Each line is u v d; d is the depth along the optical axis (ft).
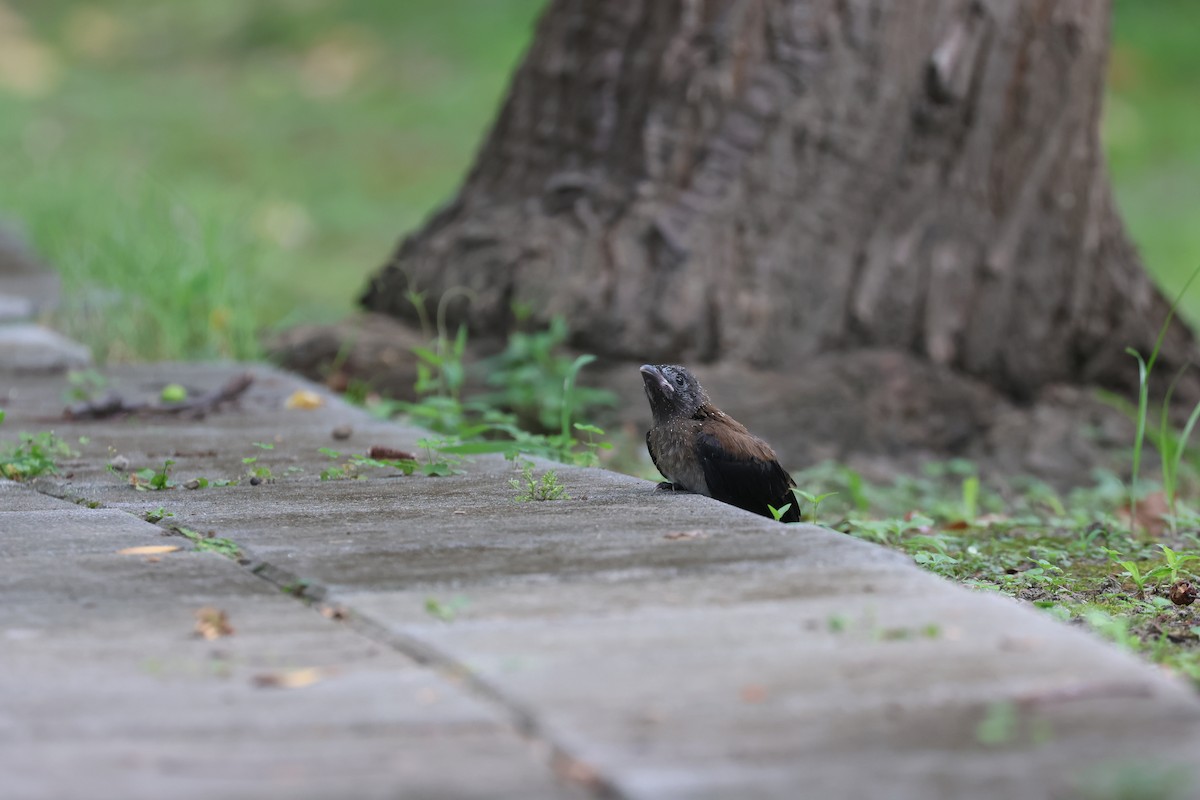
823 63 47.65
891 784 13.26
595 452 36.11
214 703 15.44
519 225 48.88
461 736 14.55
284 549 22.25
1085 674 15.94
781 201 47.06
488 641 17.26
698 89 47.55
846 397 45.29
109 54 166.91
